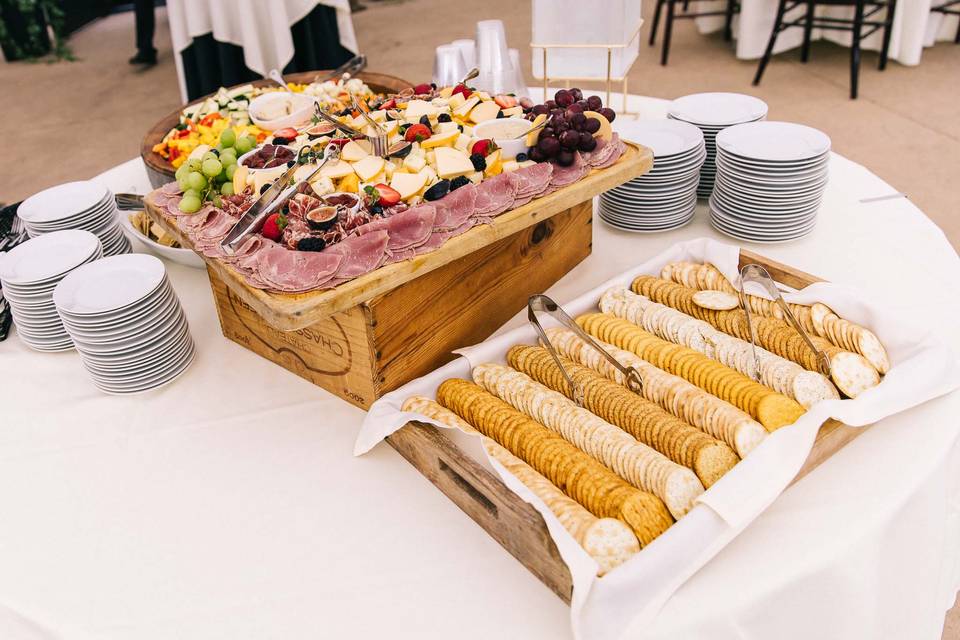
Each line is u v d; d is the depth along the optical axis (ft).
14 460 3.45
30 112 16.11
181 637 2.61
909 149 11.51
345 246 3.27
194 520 3.08
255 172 3.83
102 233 4.78
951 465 3.18
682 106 5.33
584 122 4.04
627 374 3.31
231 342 4.25
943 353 3.19
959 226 9.59
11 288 3.99
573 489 2.86
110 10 23.75
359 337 3.41
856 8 12.74
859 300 3.43
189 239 3.67
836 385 3.17
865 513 2.77
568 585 2.53
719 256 3.95
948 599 3.72
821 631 2.73
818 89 13.75
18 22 19.07
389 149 3.94
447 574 2.77
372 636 2.57
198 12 10.20
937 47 15.29
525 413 3.32
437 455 2.99
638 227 4.83
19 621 2.76
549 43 5.63
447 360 3.87
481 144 3.97
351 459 3.35
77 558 2.94
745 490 2.62
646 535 2.66
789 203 4.42
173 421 3.65
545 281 4.36
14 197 12.48
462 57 5.85
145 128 14.90
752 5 14.20
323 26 11.05
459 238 3.48
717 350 3.46
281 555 2.90
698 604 2.47
